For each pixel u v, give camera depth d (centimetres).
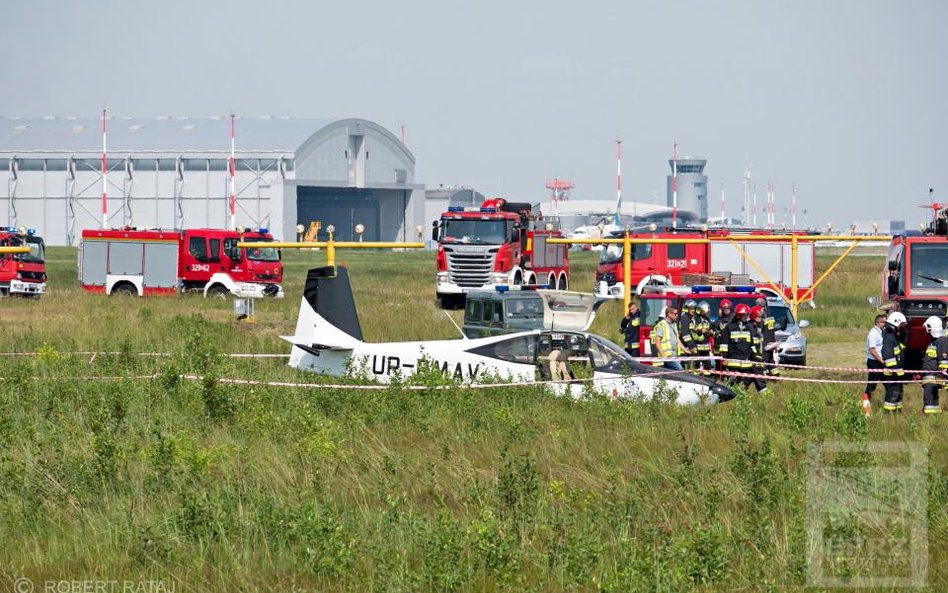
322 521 4547
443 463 5772
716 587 4094
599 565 4209
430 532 4512
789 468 5572
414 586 4038
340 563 4197
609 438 6378
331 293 8325
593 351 7781
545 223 19338
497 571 4109
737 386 7656
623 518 4700
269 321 14475
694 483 5197
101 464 5462
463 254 17300
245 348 10869
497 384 7525
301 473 5597
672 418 6969
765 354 9088
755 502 4959
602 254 18450
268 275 18750
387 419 6838
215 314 15450
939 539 4491
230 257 18462
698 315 8975
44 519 4938
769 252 17412
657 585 3950
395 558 4247
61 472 5462
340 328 8306
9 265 17375
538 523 4666
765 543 4416
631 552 4212
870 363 7794
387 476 5509
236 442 6272
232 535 4625
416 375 7519
